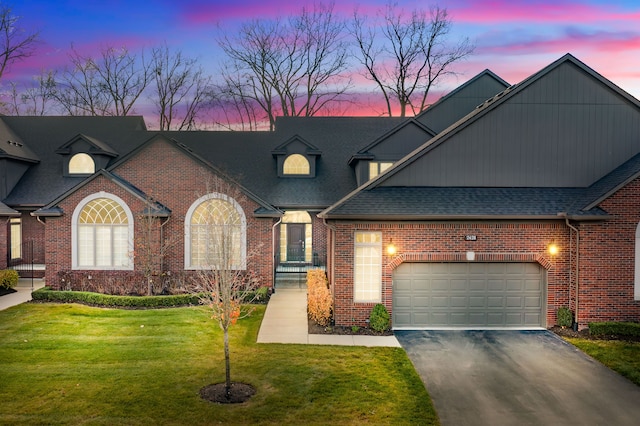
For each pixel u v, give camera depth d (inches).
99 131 1117.7
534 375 451.2
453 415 370.3
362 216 579.5
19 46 1601.9
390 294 598.9
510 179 654.5
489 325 610.9
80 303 706.8
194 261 808.3
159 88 1857.8
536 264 612.1
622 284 582.6
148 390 396.2
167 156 808.3
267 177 1017.5
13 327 575.5
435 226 597.9
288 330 582.2
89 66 1852.9
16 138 1051.3
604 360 489.1
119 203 778.8
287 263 994.1
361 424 347.9
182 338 538.6
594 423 360.5
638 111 653.9
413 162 655.1
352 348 516.7
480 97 1009.5
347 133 1114.1
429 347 531.2
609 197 578.9
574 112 652.1
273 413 360.2
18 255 967.6
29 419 344.2
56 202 778.8
